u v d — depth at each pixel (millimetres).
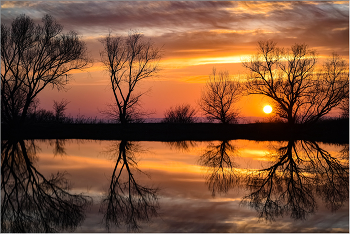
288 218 11102
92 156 23156
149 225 10391
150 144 30562
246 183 15805
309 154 24938
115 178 16516
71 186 15039
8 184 15344
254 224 10578
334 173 18375
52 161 21125
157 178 16594
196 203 12594
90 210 11914
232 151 26156
